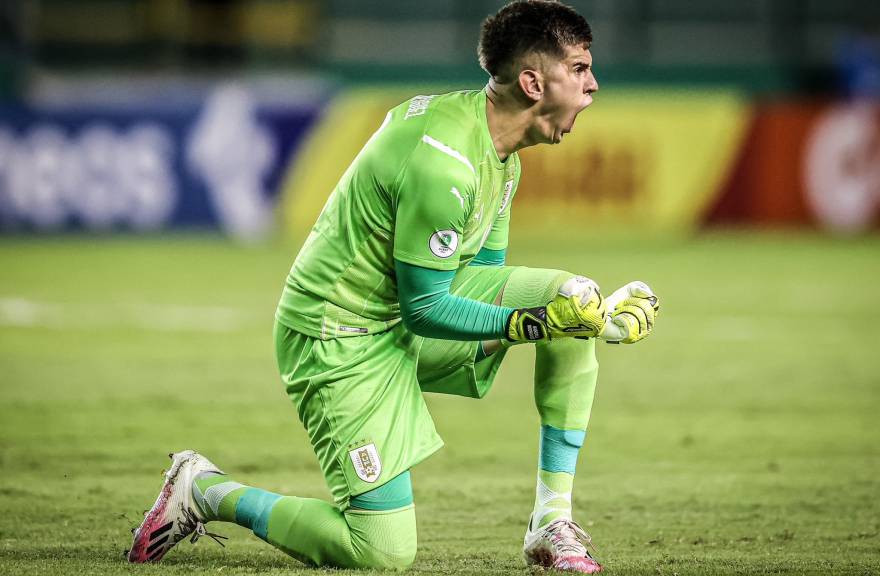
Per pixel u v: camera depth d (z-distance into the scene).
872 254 50.34
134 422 22.50
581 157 55.22
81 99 54.50
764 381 27.09
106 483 17.86
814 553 14.16
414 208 12.08
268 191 55.22
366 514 12.56
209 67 71.94
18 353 29.89
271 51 72.25
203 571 12.73
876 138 56.03
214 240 54.66
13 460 19.39
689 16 73.31
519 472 18.95
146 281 42.75
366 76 67.56
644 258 48.53
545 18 12.16
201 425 22.31
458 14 73.19
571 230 55.31
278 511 12.81
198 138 54.84
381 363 12.71
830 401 24.95
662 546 14.58
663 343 32.09
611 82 66.06
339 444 12.59
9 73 63.44
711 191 56.12
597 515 16.25
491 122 12.52
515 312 12.36
